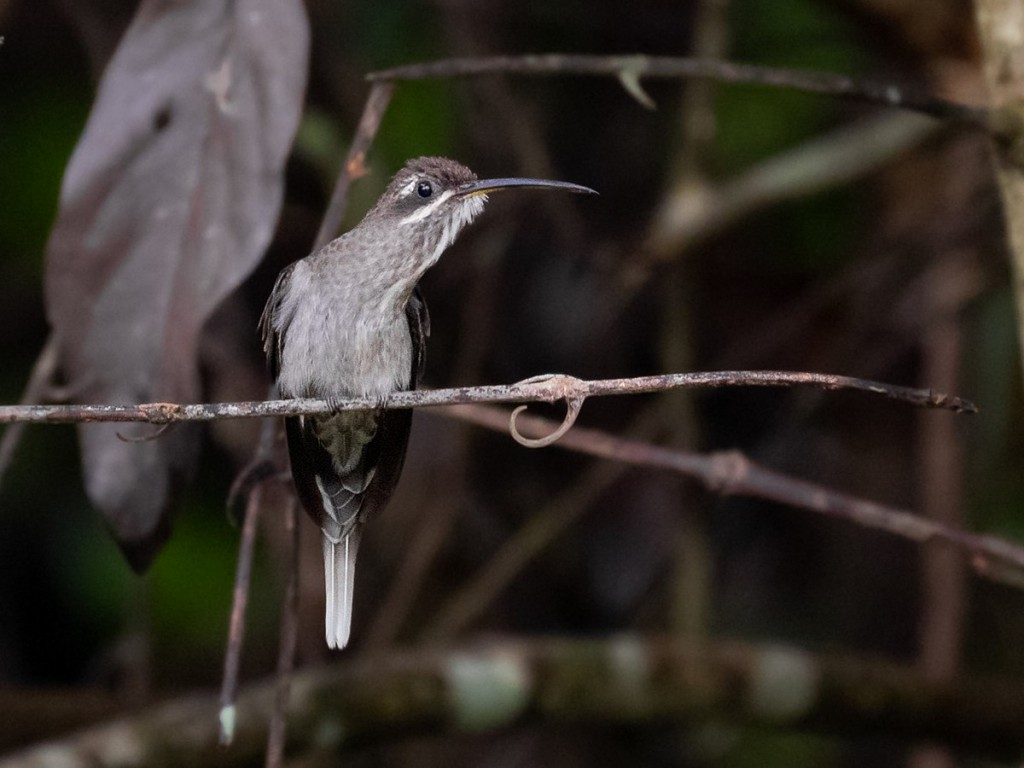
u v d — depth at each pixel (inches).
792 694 352.8
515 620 449.1
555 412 451.2
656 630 445.1
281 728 233.6
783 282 450.6
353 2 432.8
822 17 435.2
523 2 441.7
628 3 449.7
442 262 417.7
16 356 419.5
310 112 381.7
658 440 438.9
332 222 249.8
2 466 276.4
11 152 411.8
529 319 448.8
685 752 430.6
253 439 367.2
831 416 456.4
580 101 457.1
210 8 252.1
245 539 237.6
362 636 430.6
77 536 421.1
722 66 263.0
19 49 415.5
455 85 416.2
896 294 432.5
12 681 421.1
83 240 245.6
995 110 238.8
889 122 385.1
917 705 358.0
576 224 412.5
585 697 345.1
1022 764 329.4
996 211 411.8
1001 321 426.0
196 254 243.8
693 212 381.7
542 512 429.4
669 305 405.1
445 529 404.2
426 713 337.1
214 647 409.7
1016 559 288.5
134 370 244.8
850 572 452.4
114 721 347.6
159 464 247.6
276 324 264.7
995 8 239.8
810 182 381.7
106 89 249.9
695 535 404.5
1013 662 440.5
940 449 413.1
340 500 261.7
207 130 247.1
